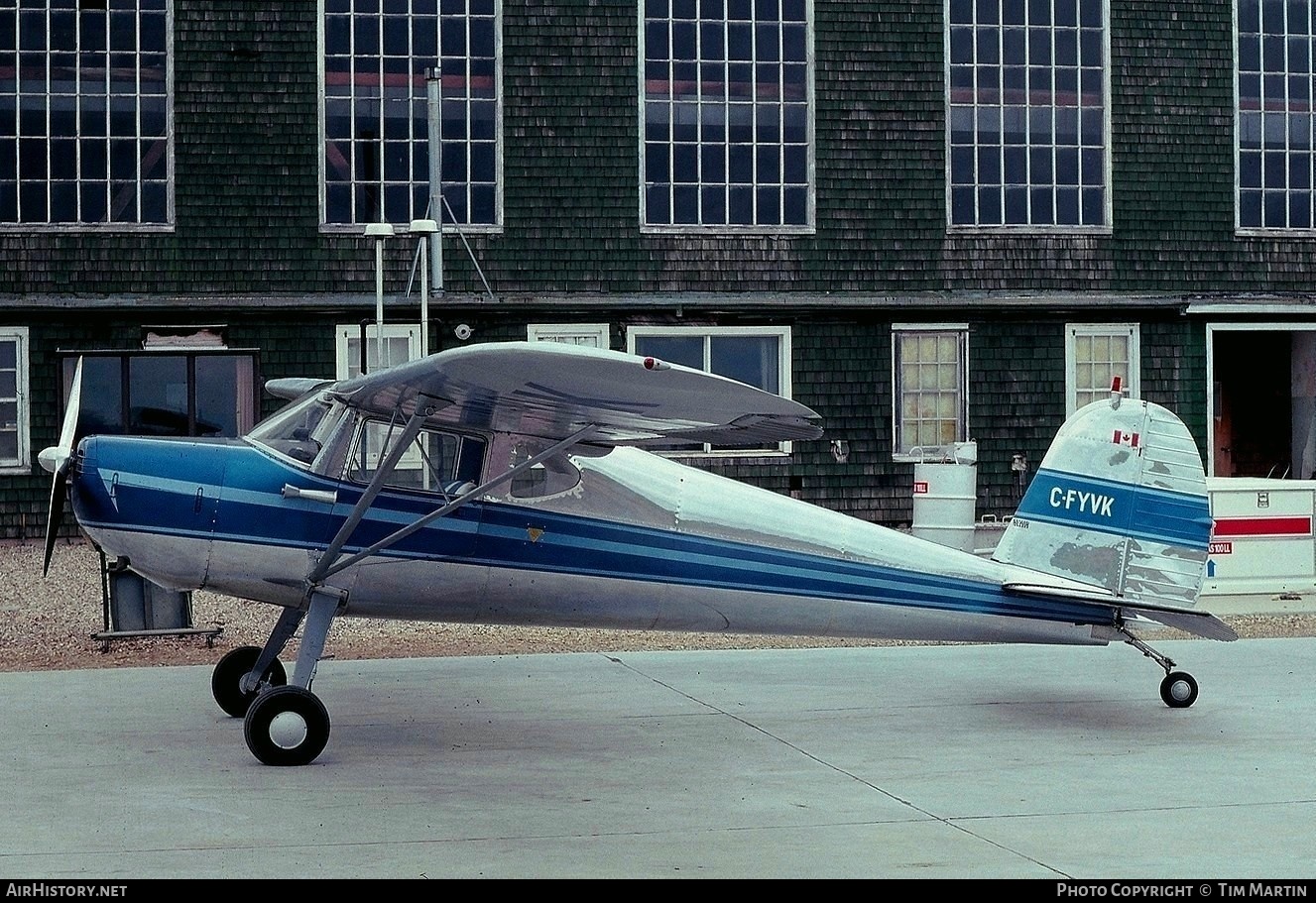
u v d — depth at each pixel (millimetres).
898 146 19969
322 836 6523
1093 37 20516
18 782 7500
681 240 19562
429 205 18547
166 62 18766
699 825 6770
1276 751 8375
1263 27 21031
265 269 18844
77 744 8367
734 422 7945
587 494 8773
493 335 19203
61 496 8641
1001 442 20062
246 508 8297
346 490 8406
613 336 19375
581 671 10891
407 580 8547
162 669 10789
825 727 9016
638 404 7648
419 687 10211
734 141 19797
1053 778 7738
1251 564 14062
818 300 19531
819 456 19703
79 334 18516
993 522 19312
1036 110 20422
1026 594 9133
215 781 7535
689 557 8898
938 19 20016
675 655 11625
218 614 13555
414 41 19234
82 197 18734
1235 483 14328
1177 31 20562
